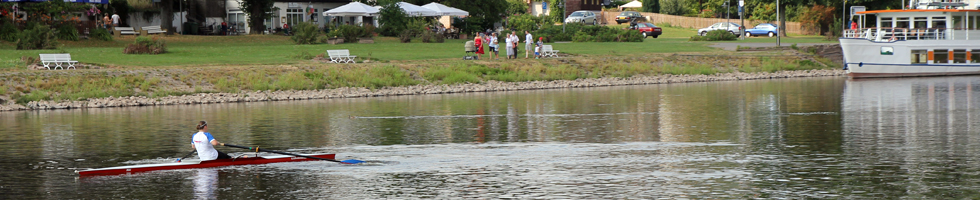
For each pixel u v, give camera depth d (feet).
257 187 51.21
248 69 132.98
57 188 51.60
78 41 166.91
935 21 157.17
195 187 51.29
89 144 72.84
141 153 67.31
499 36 221.66
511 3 356.59
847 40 156.04
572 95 124.47
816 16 277.64
